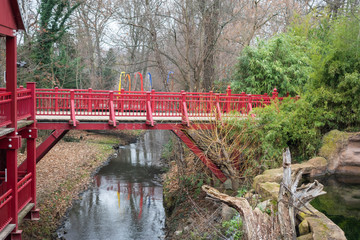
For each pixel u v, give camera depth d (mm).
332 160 12867
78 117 12461
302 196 7883
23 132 9445
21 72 18953
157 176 20250
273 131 13008
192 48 19875
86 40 32781
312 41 19406
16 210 7895
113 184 18641
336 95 13500
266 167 12531
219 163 12859
